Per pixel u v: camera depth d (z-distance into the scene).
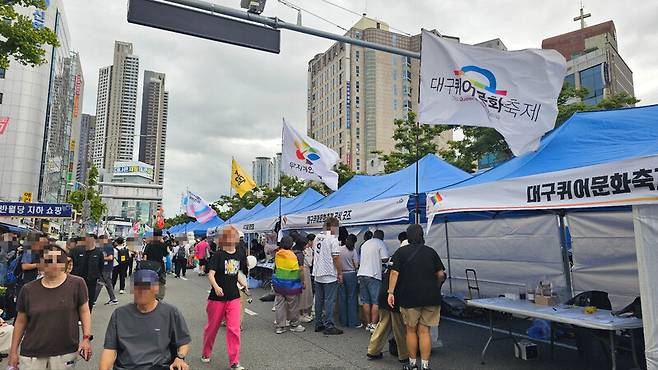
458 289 11.07
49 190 61.38
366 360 6.37
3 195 52.34
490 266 10.23
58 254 3.73
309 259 9.55
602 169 4.54
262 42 7.58
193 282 18.45
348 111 99.12
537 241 9.23
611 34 51.00
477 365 6.05
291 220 12.59
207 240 23.17
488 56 6.25
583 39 53.50
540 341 7.48
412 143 24.39
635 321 4.84
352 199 10.50
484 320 9.52
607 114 6.21
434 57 6.25
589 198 4.63
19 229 14.02
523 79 6.20
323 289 8.31
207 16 7.15
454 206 6.25
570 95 17.89
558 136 6.22
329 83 107.56
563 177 4.93
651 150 4.50
